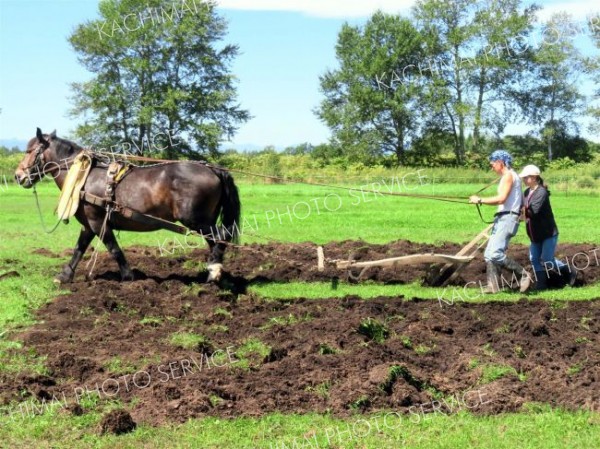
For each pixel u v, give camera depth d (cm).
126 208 1339
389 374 841
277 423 773
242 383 867
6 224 2422
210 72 5781
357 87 6078
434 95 5891
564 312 1134
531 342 987
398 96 5994
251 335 1041
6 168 4991
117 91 5556
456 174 4675
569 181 4156
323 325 1052
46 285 1356
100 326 1092
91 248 1812
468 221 2481
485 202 1279
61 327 1092
